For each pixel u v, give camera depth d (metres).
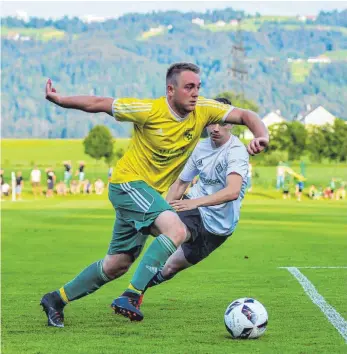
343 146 146.25
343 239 36.84
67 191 93.25
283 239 36.66
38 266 25.95
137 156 14.64
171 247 14.39
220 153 16.58
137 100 14.30
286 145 146.38
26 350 13.02
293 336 14.16
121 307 14.51
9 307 17.31
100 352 12.88
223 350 13.01
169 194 17.28
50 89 14.22
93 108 14.24
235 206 16.80
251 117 14.62
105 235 38.31
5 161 170.38
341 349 13.12
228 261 27.19
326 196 93.50
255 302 14.12
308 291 19.72
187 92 14.12
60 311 15.07
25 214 55.09
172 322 15.41
